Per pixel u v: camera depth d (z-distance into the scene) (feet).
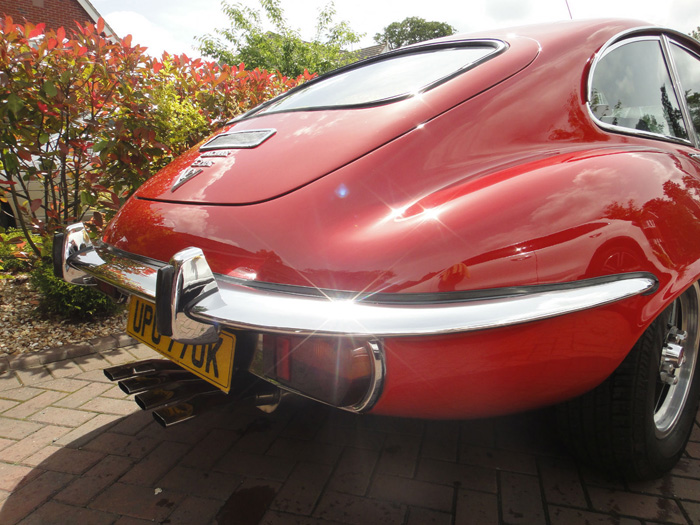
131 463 7.00
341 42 55.93
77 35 12.67
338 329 4.05
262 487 6.40
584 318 4.59
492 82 5.76
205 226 5.32
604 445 5.85
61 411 8.50
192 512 5.98
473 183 4.92
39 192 18.21
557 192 4.70
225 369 5.08
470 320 4.07
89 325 12.12
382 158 5.10
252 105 16.57
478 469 6.65
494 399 4.76
